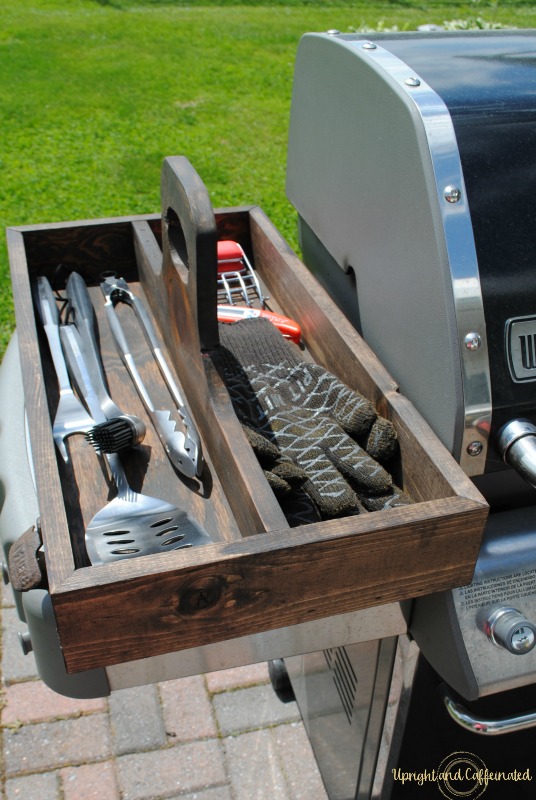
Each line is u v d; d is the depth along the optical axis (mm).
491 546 999
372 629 1053
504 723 1101
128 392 1282
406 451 1009
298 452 1017
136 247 1527
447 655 1014
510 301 916
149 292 1442
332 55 1196
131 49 6867
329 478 973
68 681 967
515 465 942
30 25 7473
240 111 5543
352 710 1433
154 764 1815
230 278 1524
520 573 995
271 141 5047
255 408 1090
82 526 1021
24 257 1411
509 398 931
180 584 781
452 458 938
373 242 1113
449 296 906
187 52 6875
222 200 4148
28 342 1164
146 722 1899
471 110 951
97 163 4586
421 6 9367
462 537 869
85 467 1108
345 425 1055
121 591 762
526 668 1015
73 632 774
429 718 1227
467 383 918
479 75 1026
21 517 1237
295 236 3818
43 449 969
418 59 1091
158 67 6406
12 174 4414
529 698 1220
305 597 848
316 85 1286
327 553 817
